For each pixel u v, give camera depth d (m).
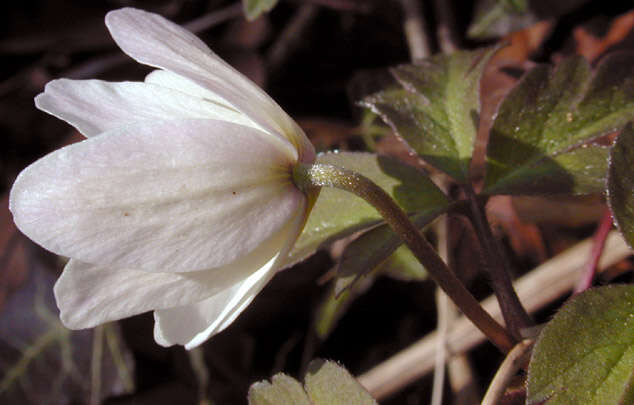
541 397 0.07
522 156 0.09
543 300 0.11
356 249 0.09
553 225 0.11
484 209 0.09
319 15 0.15
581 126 0.09
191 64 0.08
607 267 0.11
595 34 0.12
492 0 0.13
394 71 0.10
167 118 0.08
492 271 0.09
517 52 0.13
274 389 0.08
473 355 0.12
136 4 0.16
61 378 0.13
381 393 0.11
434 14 0.14
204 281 0.08
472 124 0.09
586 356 0.07
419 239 0.08
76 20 0.16
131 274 0.07
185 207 0.07
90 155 0.07
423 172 0.09
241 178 0.07
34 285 0.14
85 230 0.07
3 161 0.16
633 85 0.09
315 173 0.08
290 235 0.08
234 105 0.07
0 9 0.16
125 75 0.15
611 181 0.08
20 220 0.07
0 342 0.13
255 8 0.11
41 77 0.16
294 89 0.15
